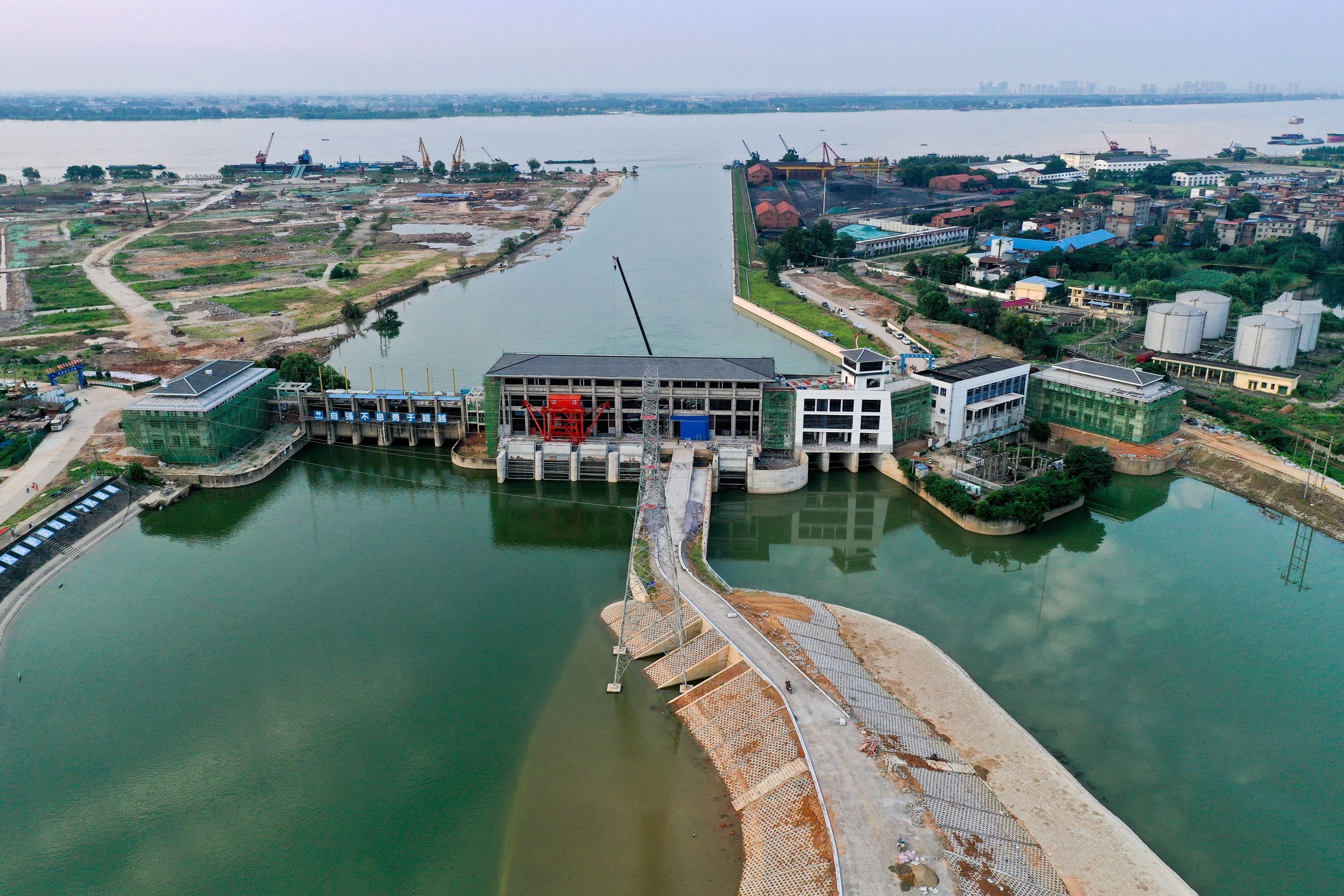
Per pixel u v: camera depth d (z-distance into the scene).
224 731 148.62
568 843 126.12
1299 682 159.00
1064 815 125.75
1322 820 128.50
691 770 139.62
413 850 125.38
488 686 159.38
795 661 154.38
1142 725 147.88
